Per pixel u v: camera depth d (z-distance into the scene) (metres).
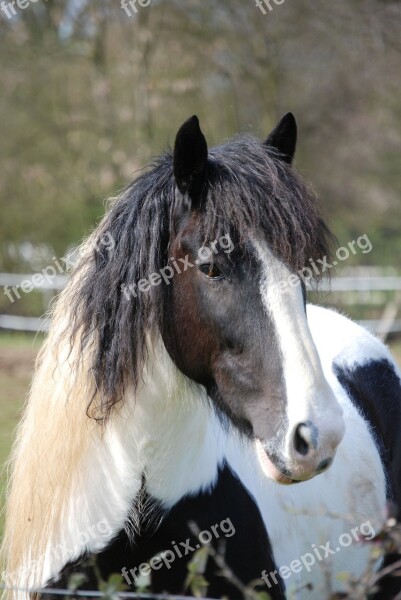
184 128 3.49
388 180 25.94
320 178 25.61
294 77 22.72
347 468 4.60
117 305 3.62
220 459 3.83
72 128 23.09
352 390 5.06
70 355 3.72
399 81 22.67
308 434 3.17
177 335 3.59
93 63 22.31
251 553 3.79
